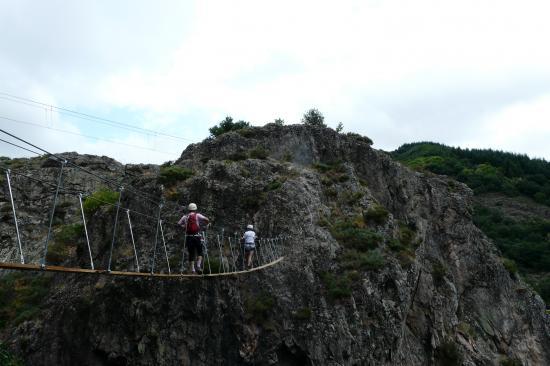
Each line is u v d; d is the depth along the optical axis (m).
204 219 23.75
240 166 39.31
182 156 46.66
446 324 40.12
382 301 32.50
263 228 35.25
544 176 140.62
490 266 47.38
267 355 28.92
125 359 28.83
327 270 33.06
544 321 47.72
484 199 126.06
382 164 47.66
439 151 152.62
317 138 46.88
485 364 39.84
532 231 105.81
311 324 30.00
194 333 29.06
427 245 45.53
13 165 60.31
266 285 31.62
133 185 37.34
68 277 35.16
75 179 56.91
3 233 50.59
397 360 33.06
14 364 29.59
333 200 39.69
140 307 29.59
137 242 33.41
